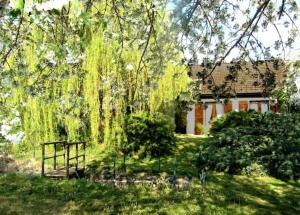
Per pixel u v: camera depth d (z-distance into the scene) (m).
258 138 15.99
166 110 18.33
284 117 17.31
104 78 16.64
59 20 6.09
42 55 7.03
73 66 9.23
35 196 10.69
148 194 10.92
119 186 11.79
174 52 7.45
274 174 13.66
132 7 7.46
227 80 7.09
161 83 17.48
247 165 14.10
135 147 17.22
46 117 18.06
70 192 11.05
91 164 15.95
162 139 17.23
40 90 8.13
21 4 3.33
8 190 11.21
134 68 15.09
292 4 7.01
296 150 14.63
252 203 10.47
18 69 7.09
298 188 12.29
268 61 7.11
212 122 20.27
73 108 17.86
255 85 7.30
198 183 12.42
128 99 17.06
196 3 6.87
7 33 6.39
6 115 8.40
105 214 9.36
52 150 18.48
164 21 7.39
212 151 15.72
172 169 14.87
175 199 10.45
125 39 8.12
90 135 18.48
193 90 7.12
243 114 19.17
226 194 11.12
